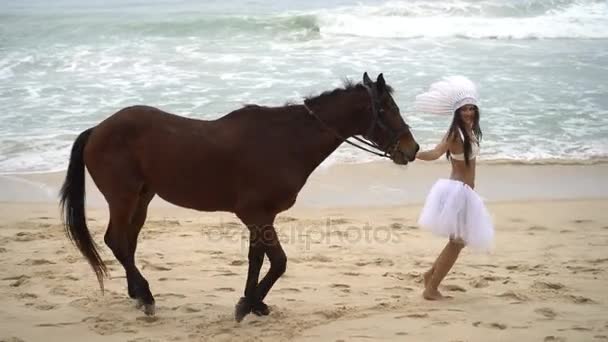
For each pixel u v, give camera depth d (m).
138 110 5.53
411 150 5.56
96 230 7.99
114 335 5.24
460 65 15.50
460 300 5.99
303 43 17.56
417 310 5.74
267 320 5.51
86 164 5.59
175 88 13.68
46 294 6.15
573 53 16.77
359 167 10.34
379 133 5.52
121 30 18.31
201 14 20.47
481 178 9.94
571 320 5.51
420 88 13.53
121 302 5.94
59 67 15.39
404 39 18.12
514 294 6.07
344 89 5.51
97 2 23.14
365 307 5.82
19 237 7.79
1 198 9.09
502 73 14.89
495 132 11.56
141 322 5.49
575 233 8.05
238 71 14.92
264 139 5.37
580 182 9.84
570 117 12.26
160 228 8.20
